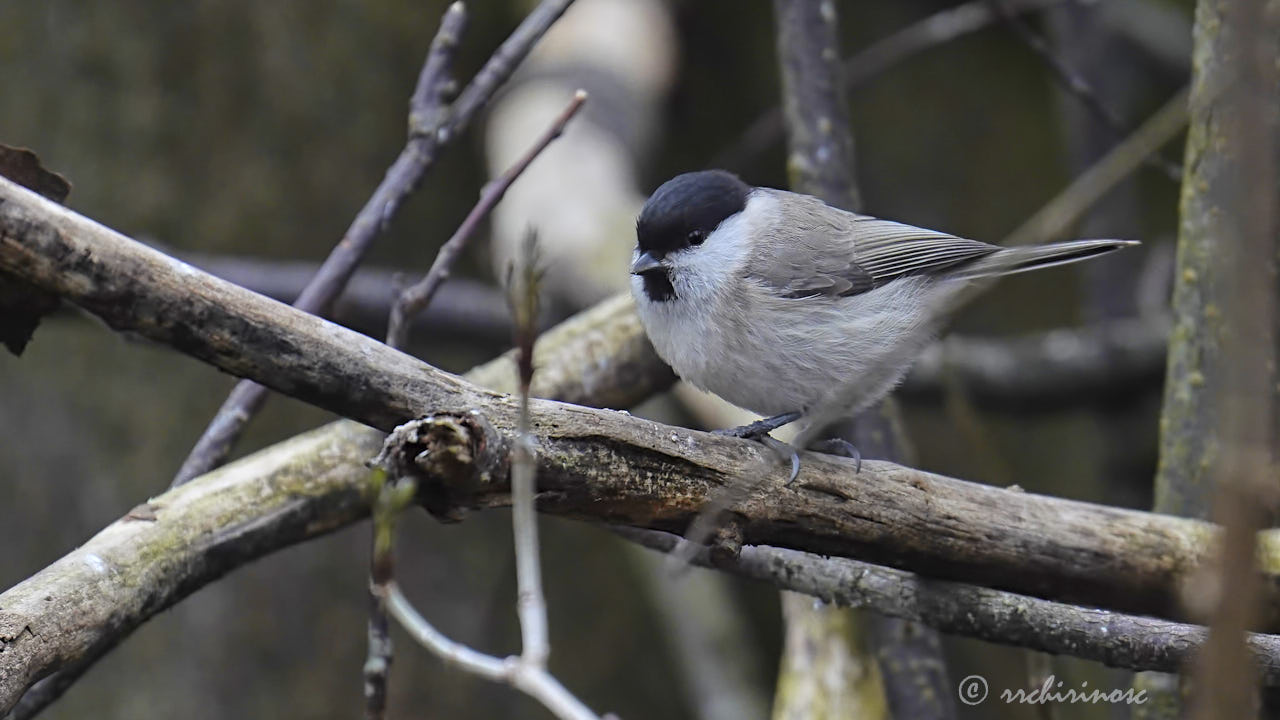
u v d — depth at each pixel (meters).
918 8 16.09
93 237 4.84
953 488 5.93
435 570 12.86
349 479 6.67
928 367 12.12
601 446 5.24
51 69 12.16
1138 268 13.77
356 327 11.58
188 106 12.56
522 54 7.22
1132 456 13.26
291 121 12.95
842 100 8.79
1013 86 16.12
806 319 7.86
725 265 7.85
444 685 12.68
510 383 7.87
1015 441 15.53
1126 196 13.60
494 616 13.11
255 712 11.88
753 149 13.69
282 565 12.09
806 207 8.35
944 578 6.02
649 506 5.41
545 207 11.48
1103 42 13.70
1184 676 5.63
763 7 16.08
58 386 11.88
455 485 4.67
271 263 12.30
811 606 8.25
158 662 11.70
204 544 6.17
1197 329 6.68
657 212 7.91
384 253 13.48
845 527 5.74
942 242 8.33
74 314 6.81
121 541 5.88
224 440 6.87
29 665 5.14
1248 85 2.78
